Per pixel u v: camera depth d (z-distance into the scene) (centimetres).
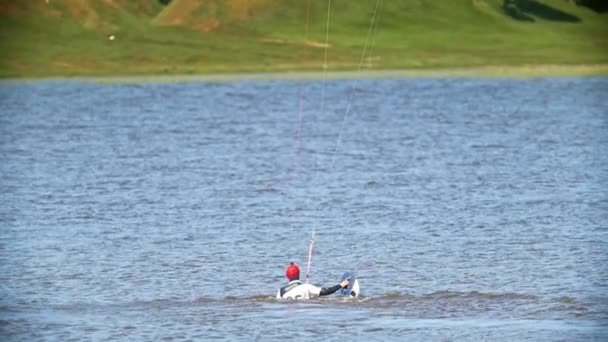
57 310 10050
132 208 15362
